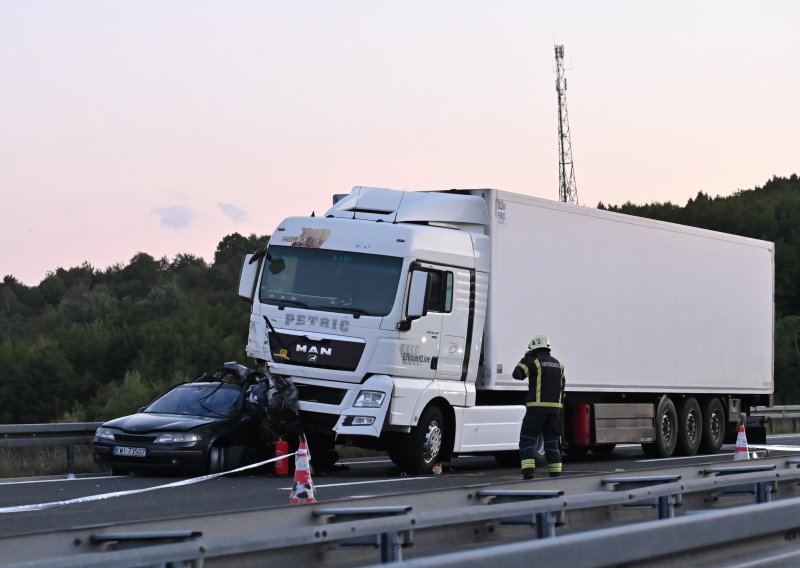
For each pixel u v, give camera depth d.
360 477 22.17
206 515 8.73
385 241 22.23
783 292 119.62
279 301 22.80
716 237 31.77
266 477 21.94
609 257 27.12
